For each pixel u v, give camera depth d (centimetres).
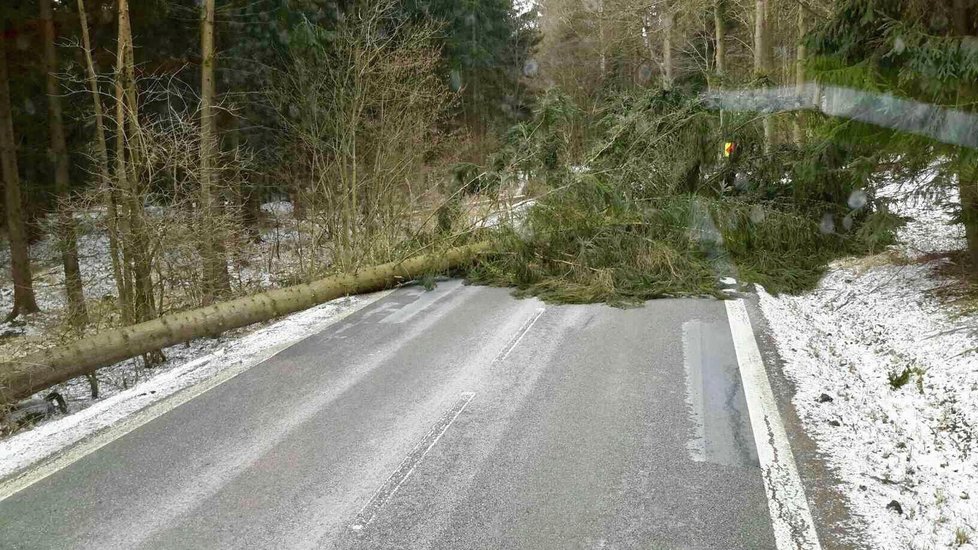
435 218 1366
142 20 1562
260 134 1961
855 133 820
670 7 2630
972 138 718
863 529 400
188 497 463
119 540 414
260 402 641
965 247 967
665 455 501
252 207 1902
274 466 505
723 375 666
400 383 680
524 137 1274
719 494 443
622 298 1002
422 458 509
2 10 1420
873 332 791
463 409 604
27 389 737
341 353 792
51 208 1725
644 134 1248
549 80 4100
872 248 966
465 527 413
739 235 1142
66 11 1544
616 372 689
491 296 1081
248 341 865
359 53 1520
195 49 1783
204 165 1144
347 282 1091
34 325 1368
